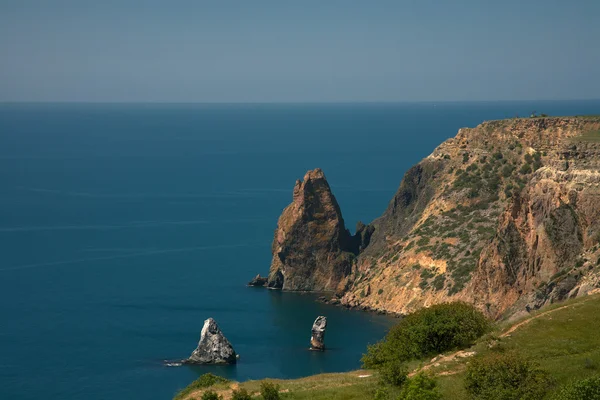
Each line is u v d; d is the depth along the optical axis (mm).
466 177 163000
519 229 120438
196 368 115250
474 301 124312
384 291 146375
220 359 116500
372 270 156375
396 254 153875
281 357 120125
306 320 140625
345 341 127125
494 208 152000
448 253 143875
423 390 50250
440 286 137625
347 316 142000
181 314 144875
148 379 110750
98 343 127562
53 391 106938
